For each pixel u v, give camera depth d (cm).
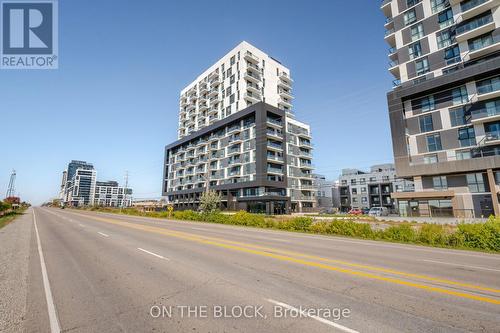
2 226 2150
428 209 3616
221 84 7800
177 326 403
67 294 543
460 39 3841
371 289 589
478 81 3547
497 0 3550
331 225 2103
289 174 6762
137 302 500
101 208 8250
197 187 7919
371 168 9488
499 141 3278
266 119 6266
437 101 3894
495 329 404
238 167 6681
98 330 390
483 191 3306
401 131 4050
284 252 1049
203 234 1680
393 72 4778
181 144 9056
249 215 2914
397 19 4688
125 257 912
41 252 1009
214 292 556
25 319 426
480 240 1412
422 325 414
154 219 3600
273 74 7806
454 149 3666
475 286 629
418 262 928
